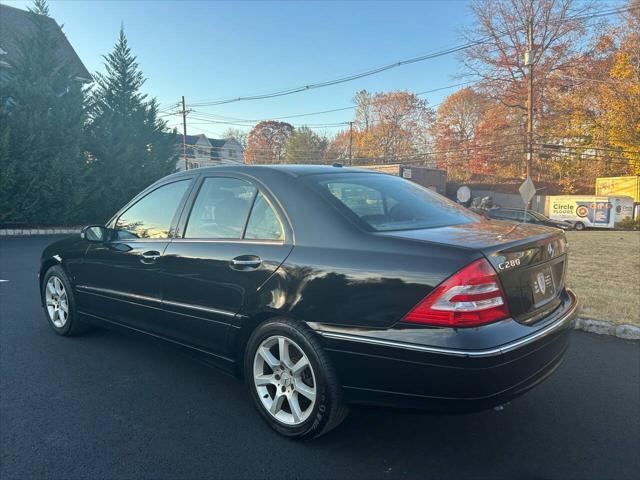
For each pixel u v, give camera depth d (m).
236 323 3.13
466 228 2.97
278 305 2.86
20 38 19.34
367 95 66.50
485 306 2.36
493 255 2.43
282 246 2.97
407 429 3.08
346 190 3.20
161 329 3.73
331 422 2.75
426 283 2.41
